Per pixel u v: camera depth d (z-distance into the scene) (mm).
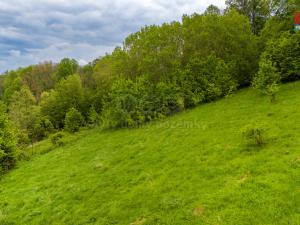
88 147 47938
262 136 26422
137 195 24125
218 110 44656
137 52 64750
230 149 27406
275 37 54281
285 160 21609
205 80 54062
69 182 32906
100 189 28172
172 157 30531
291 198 17125
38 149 62812
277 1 63250
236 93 52750
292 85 43781
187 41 60125
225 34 57406
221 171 23453
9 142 50656
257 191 18688
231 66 54562
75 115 72688
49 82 145375
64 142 58875
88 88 96250
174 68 57656
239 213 17250
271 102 38750
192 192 21625
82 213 24234
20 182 39188
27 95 92000
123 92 55969
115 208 23078
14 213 28656
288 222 15477
